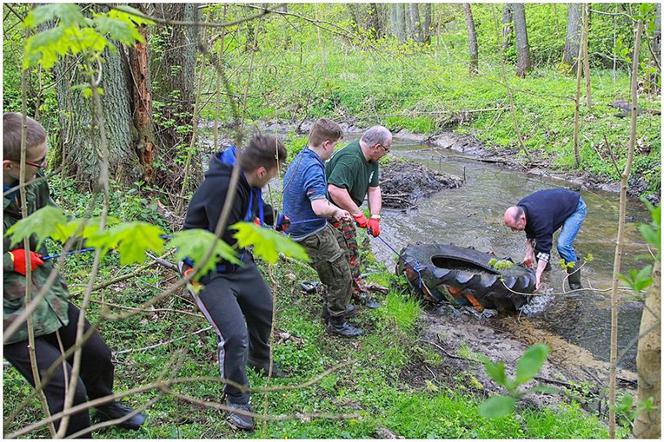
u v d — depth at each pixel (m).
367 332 5.58
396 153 14.83
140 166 6.76
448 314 6.43
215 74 7.67
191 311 4.95
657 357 2.61
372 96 18.20
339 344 5.32
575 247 8.41
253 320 4.21
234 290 3.96
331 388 4.54
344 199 5.53
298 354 4.85
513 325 6.26
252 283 4.09
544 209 6.56
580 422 4.44
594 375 5.37
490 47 22.66
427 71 17.47
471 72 18.91
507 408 1.48
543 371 5.39
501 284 6.28
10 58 6.71
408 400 4.50
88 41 1.92
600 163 11.96
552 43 21.30
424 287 6.47
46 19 1.72
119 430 3.69
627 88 15.47
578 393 4.98
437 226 9.38
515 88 16.84
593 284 7.23
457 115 16.50
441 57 20.59
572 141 13.11
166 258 5.54
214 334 4.82
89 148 6.34
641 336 2.46
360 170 5.61
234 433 3.83
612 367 2.91
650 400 2.45
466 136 15.60
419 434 4.16
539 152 13.54
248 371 4.44
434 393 4.81
